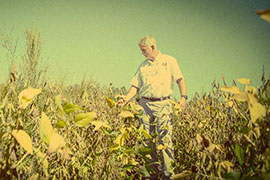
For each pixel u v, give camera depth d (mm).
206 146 777
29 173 833
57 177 1236
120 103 1585
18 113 686
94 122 1087
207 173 852
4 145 760
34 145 881
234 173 661
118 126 1415
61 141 611
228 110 1337
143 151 1205
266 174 574
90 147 1347
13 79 768
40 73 1377
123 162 1335
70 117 1264
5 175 695
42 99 1167
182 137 2158
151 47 2293
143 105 2170
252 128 734
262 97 742
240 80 673
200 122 1692
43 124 608
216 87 1516
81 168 1253
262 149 697
